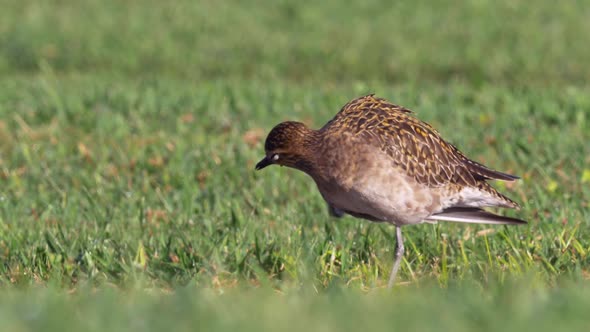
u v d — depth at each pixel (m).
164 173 15.43
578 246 11.13
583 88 23.62
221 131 18.05
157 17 33.88
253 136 17.12
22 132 17.97
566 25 31.95
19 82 23.62
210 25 32.69
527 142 16.36
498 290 9.17
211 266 10.73
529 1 35.81
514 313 8.02
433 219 10.91
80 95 20.91
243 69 27.48
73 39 30.55
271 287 10.20
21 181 15.25
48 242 11.56
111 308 8.32
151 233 12.36
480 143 16.59
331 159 10.63
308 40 30.34
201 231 12.51
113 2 36.38
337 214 11.30
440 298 8.84
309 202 13.94
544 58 27.70
